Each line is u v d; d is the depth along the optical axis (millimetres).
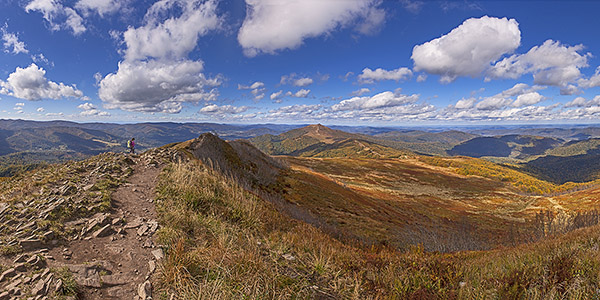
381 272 7188
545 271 6285
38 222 6879
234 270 5734
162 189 11836
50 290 4445
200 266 5680
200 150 32969
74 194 9562
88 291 4664
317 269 6898
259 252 6977
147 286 4930
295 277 6242
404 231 25969
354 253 9219
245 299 4840
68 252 5883
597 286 5363
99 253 6039
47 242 6156
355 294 5707
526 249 9586
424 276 6730
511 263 7273
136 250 6324
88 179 12016
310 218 20156
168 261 5602
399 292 5969
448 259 8719
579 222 21031
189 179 13477
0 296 4184
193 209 9945
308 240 9477
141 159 19438
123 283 5047
